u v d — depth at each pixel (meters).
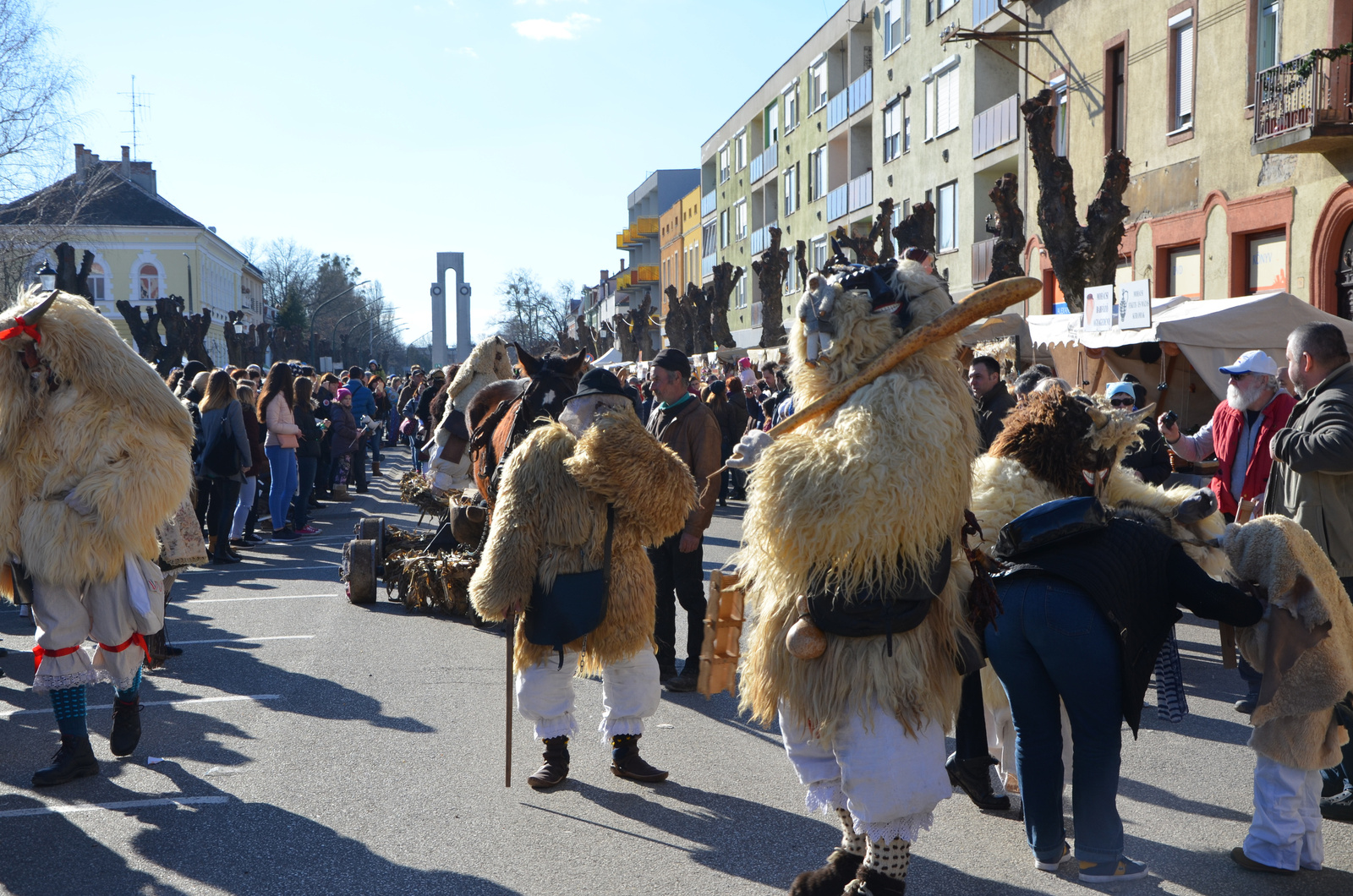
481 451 6.12
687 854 3.93
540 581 4.41
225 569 10.64
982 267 27.81
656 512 4.45
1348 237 14.71
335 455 16.95
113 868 3.81
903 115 33.62
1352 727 4.05
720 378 19.50
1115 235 15.70
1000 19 25.83
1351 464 4.24
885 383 3.05
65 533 4.45
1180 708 3.76
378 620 8.10
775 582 3.18
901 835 3.09
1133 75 19.61
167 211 66.31
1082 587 3.29
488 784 4.64
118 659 4.73
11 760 4.97
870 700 3.06
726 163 58.66
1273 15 16.00
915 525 2.95
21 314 4.45
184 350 35.00
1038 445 3.65
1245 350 10.87
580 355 5.57
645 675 4.66
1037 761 3.51
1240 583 3.66
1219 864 3.79
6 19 26.27
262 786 4.61
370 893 3.61
